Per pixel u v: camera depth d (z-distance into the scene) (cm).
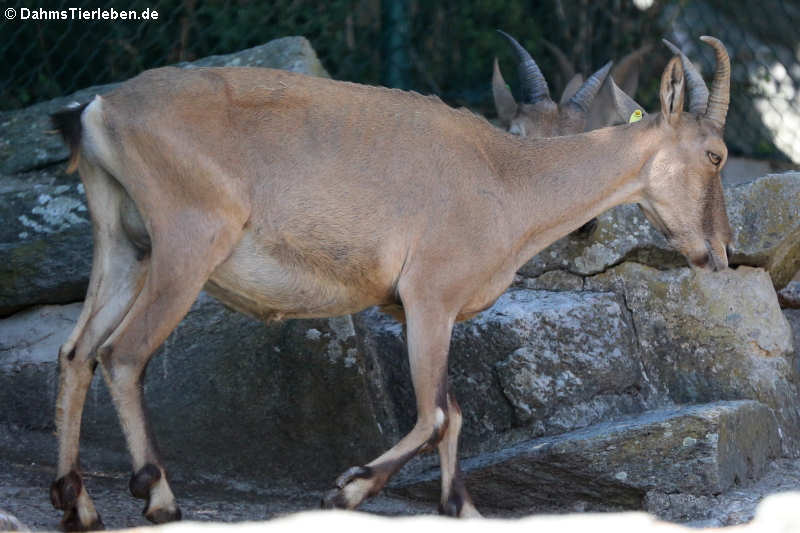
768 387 1506
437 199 1209
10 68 1895
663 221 1315
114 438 1420
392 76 2094
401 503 1370
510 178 1267
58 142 1605
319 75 1661
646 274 1546
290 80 1198
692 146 1291
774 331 1541
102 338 1180
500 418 1430
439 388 1199
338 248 1180
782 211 1595
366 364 1449
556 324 1441
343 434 1424
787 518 952
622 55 2659
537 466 1305
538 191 1273
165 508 1143
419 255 1202
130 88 1148
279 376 1431
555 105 1925
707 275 1543
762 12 2891
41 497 1282
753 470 1368
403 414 1462
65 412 1161
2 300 1470
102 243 1188
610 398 1455
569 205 1284
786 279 1681
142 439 1135
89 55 1939
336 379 1423
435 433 1190
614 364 1459
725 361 1516
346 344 1424
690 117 1305
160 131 1119
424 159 1212
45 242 1473
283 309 1214
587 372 1441
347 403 1423
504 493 1337
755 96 2630
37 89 1900
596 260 1543
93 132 1133
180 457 1421
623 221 1546
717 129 1299
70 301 1494
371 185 1187
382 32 2094
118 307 1190
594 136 1308
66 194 1520
